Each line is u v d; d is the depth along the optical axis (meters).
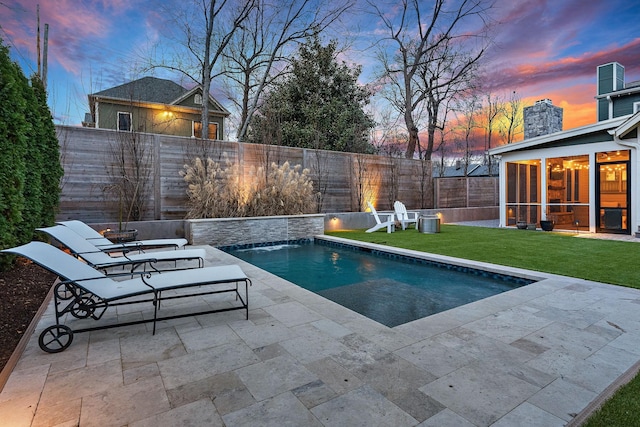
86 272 2.91
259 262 6.83
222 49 13.03
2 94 3.76
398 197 13.46
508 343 2.57
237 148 9.71
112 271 5.21
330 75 16.56
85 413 1.74
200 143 9.11
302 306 3.47
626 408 1.78
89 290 2.71
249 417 1.71
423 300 4.34
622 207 9.05
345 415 1.72
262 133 12.95
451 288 4.88
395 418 1.70
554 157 10.27
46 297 3.73
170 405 1.81
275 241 8.93
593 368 2.20
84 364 2.27
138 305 3.53
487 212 15.59
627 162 8.89
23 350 2.48
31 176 4.83
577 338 2.66
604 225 9.35
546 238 8.41
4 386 2.00
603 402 1.83
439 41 16.23
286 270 6.12
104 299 2.60
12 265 4.33
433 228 9.84
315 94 16.27
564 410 1.77
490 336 2.70
